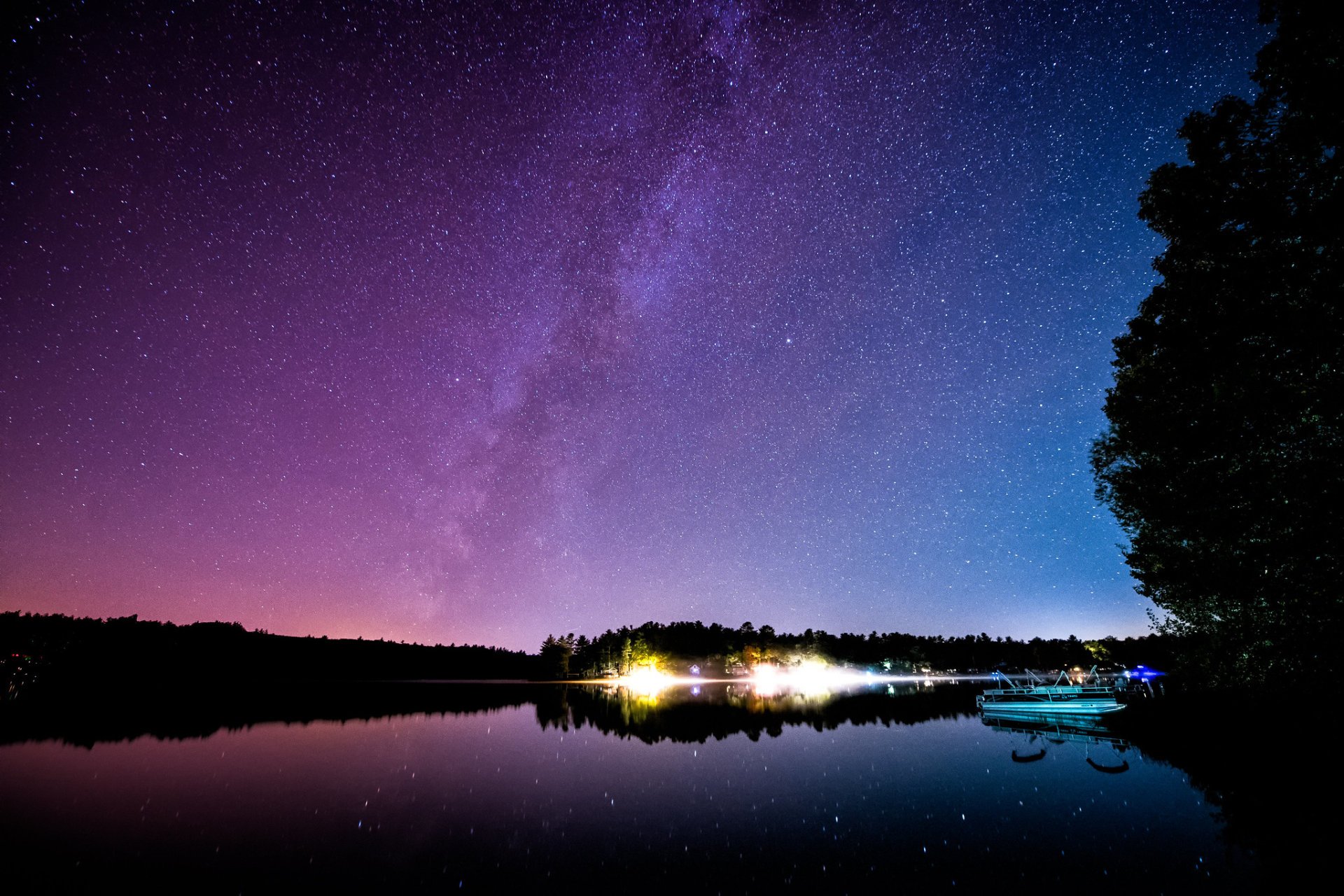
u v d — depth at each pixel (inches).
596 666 5285.4
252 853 374.6
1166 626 747.4
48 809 473.4
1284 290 437.4
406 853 374.0
